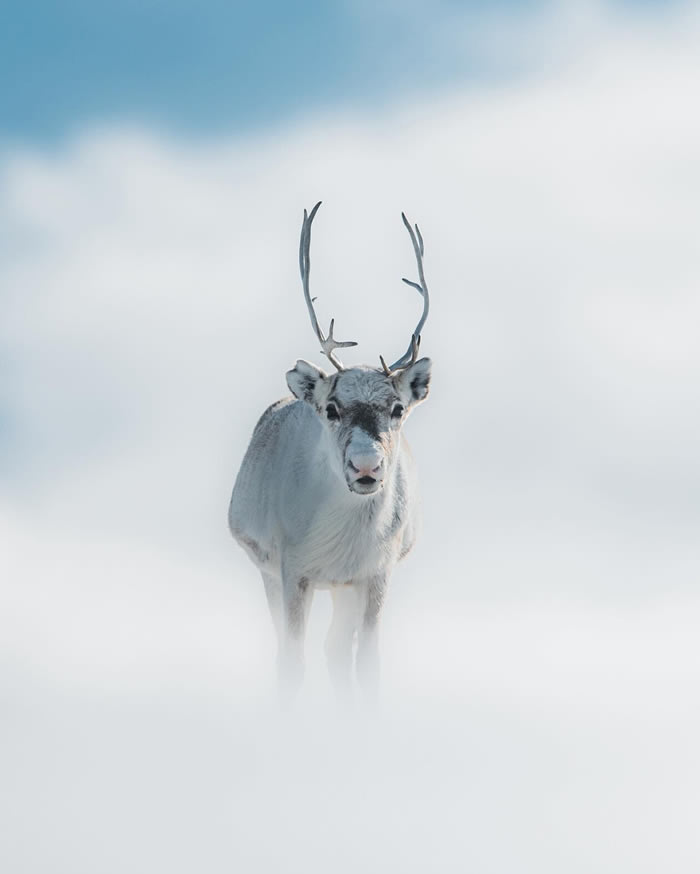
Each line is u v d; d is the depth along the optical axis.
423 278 43.84
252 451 47.00
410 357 43.19
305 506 41.97
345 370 40.81
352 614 43.59
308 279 43.81
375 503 41.47
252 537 46.38
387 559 42.66
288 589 42.62
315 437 42.19
